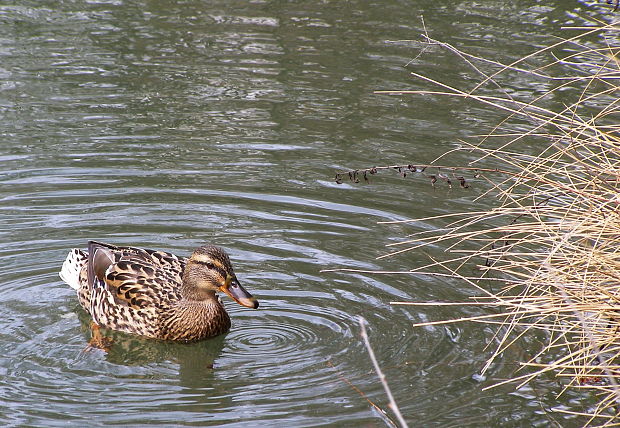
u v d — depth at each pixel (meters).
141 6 23.95
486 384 10.00
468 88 18.64
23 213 13.98
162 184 15.02
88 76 19.53
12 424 9.16
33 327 11.42
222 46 21.27
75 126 17.16
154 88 19.03
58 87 18.91
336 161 15.95
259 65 20.19
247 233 13.59
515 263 11.00
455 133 16.95
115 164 15.69
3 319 11.52
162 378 10.36
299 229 13.73
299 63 20.27
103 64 20.19
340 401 9.66
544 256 11.41
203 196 14.68
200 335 11.40
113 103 18.23
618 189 10.59
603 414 9.43
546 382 10.08
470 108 18.11
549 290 10.56
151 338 11.70
